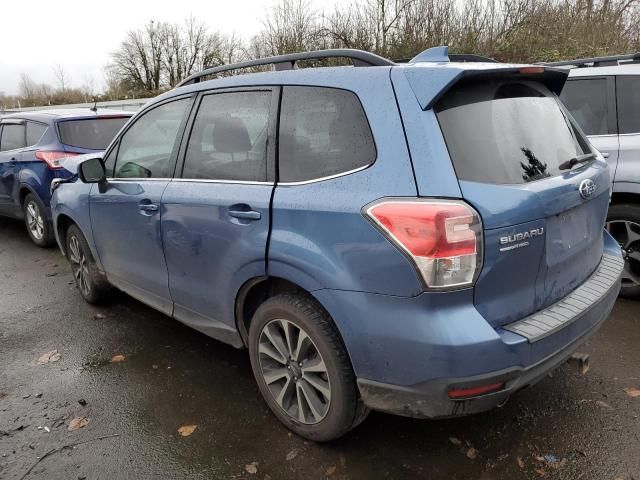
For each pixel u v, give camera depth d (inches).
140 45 1715.1
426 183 80.5
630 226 160.1
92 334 158.7
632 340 141.3
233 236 105.8
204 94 122.9
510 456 100.0
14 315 175.3
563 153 101.9
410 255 79.1
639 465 96.4
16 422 115.8
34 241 264.2
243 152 109.0
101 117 261.7
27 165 253.3
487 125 88.7
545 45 513.3
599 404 114.6
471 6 539.5
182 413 117.2
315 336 95.2
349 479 95.4
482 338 78.9
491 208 80.8
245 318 114.3
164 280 131.8
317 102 97.2
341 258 87.1
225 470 99.1
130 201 137.0
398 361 83.5
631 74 162.7
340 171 90.7
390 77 88.3
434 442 104.4
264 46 657.0
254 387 126.8
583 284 103.5
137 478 98.0
